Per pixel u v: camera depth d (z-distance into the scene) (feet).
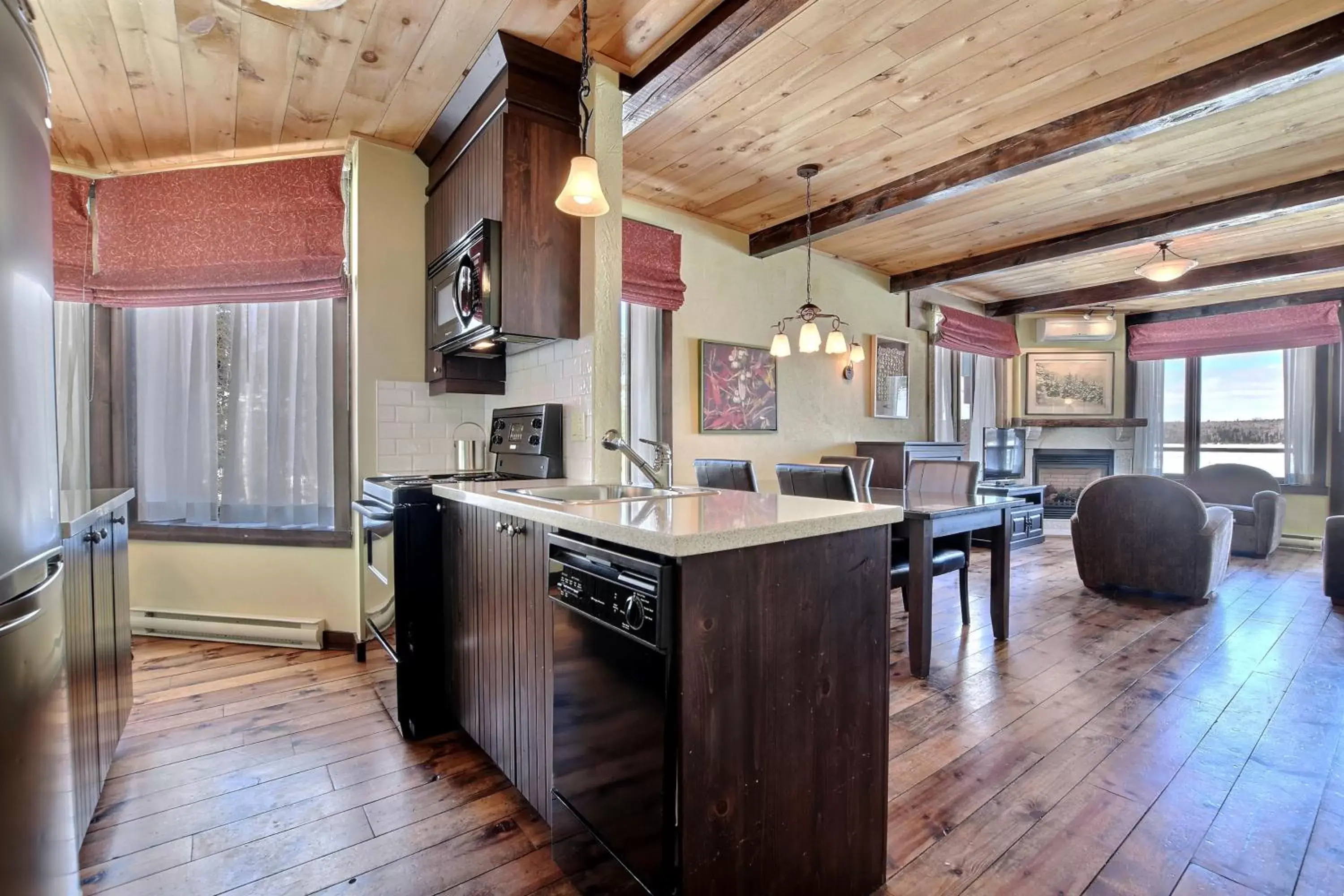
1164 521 12.47
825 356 16.93
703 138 10.26
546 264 7.76
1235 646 10.02
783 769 4.19
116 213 10.11
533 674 5.26
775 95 8.96
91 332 10.19
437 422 10.44
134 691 8.14
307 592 10.19
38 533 3.62
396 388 10.05
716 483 11.43
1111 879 4.80
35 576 3.57
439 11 6.81
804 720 4.31
